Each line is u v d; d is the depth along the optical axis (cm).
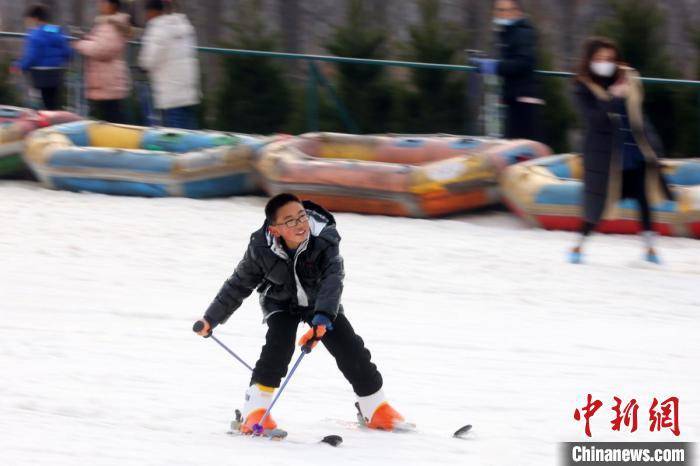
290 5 7725
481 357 2125
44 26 4291
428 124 4247
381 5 7256
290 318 1605
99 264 2805
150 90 4291
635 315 2497
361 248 3048
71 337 2181
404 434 1647
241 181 3794
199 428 1648
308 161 3644
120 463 1427
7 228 3161
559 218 3406
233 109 4419
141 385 1888
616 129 2897
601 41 2927
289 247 1539
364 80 4297
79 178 3772
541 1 7656
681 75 4456
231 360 2062
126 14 4216
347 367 1644
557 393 1906
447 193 3519
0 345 2106
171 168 3694
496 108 4025
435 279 2755
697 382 1984
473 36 7262
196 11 7206
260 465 1442
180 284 2642
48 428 1596
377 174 3531
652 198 2953
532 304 2566
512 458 1537
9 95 4616
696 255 3138
